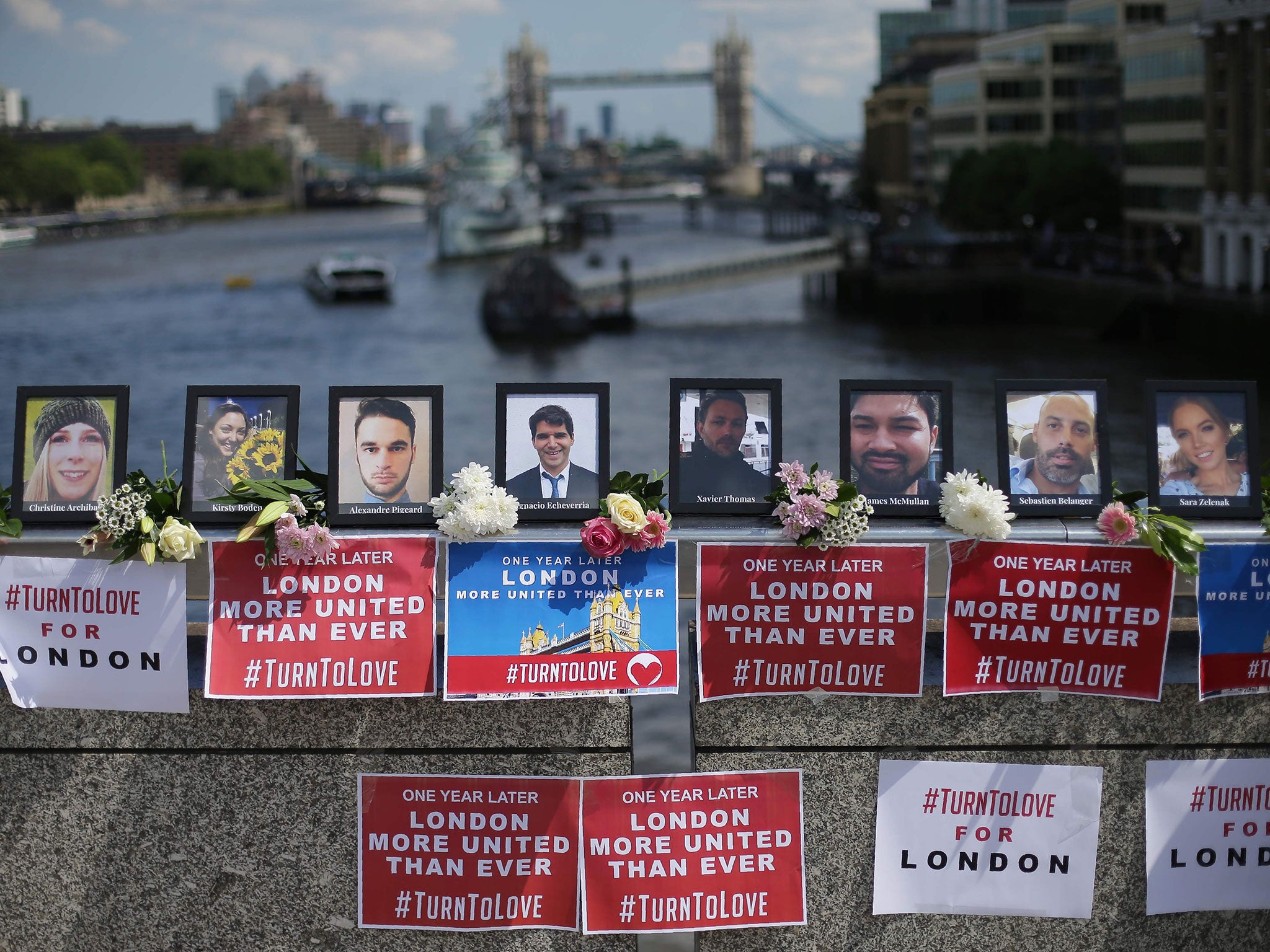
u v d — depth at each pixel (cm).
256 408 487
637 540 471
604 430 483
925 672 483
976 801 487
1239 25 7394
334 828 485
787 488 476
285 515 470
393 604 476
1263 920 496
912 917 491
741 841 485
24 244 19912
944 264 10425
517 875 484
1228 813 491
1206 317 7388
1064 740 486
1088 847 489
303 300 12544
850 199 16950
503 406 482
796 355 8400
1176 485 486
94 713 485
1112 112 10756
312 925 490
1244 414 487
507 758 480
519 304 9688
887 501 482
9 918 493
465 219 17738
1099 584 479
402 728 480
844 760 484
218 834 487
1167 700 485
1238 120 7469
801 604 478
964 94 11456
